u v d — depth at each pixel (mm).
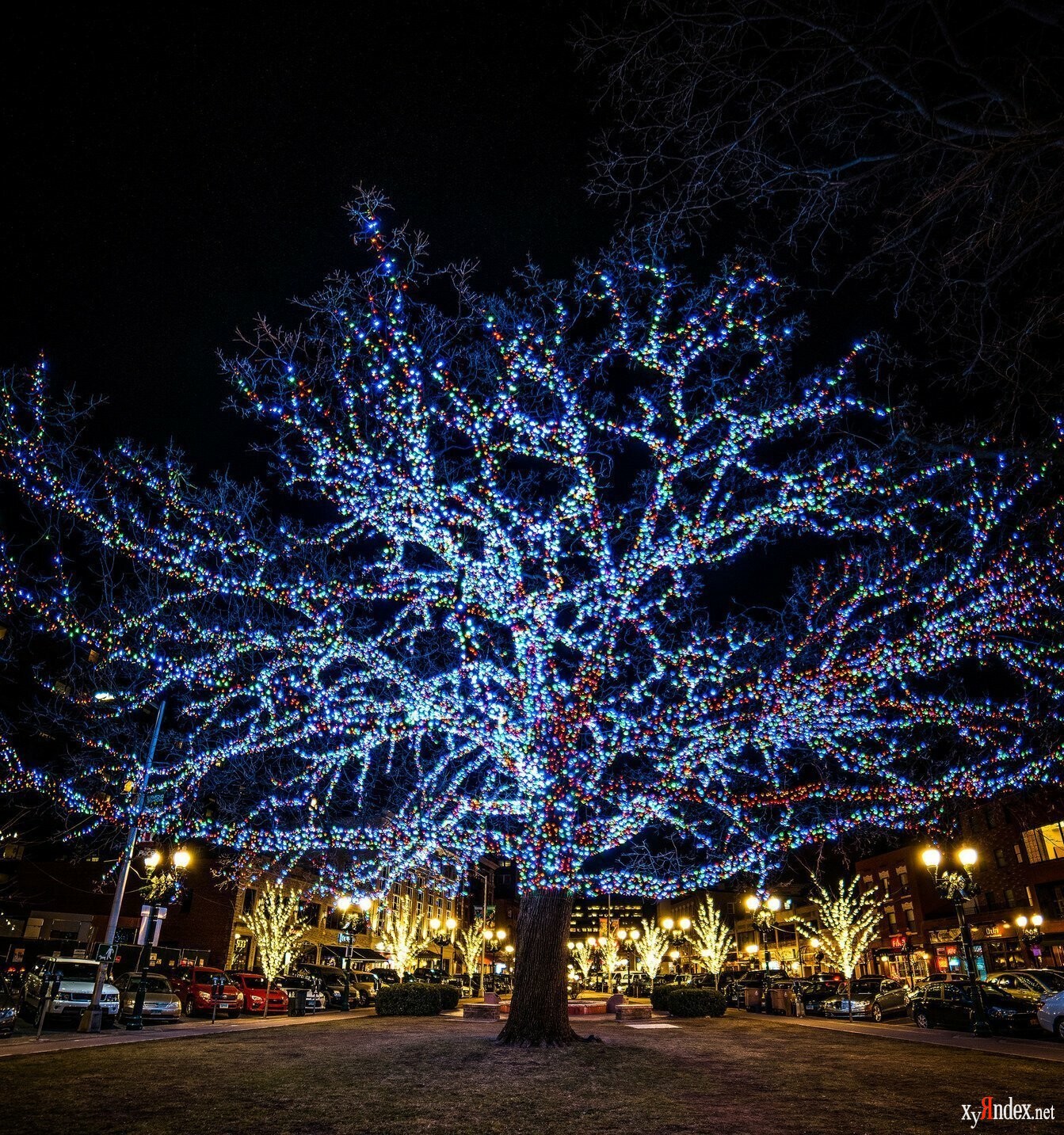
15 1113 8016
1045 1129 7625
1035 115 6551
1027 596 14164
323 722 16344
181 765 21000
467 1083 10430
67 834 31047
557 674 15094
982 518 13844
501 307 13359
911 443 12297
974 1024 19453
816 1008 30453
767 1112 8500
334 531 14953
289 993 29531
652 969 55781
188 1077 10625
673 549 14078
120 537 15336
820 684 15188
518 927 15875
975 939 44906
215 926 38344
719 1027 21812
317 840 19219
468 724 15258
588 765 15234
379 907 50812
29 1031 18250
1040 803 40031
